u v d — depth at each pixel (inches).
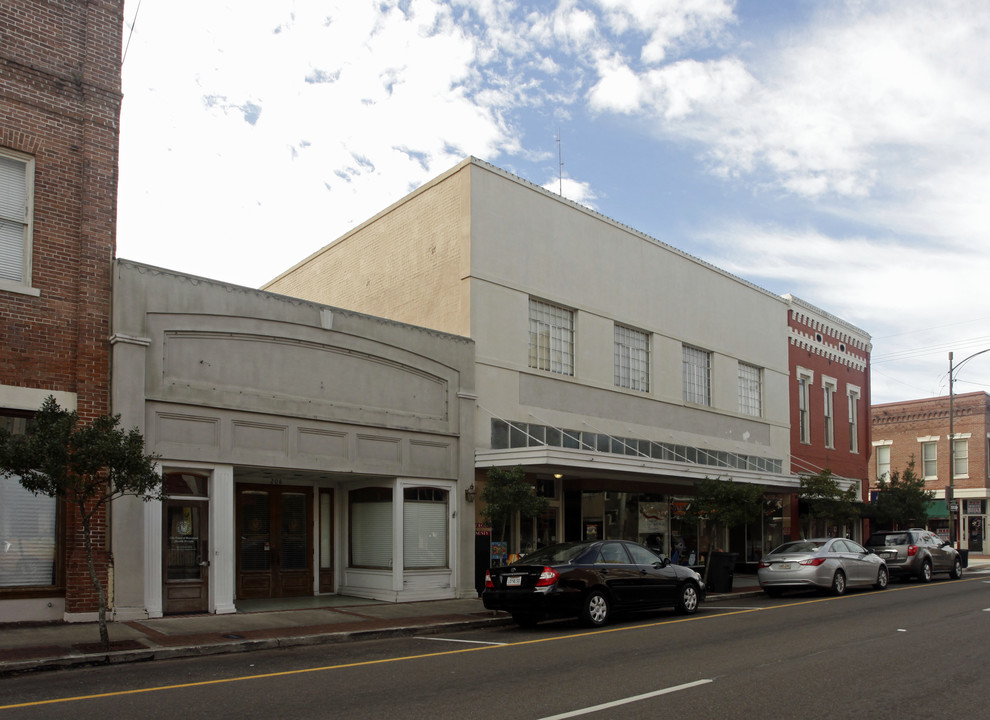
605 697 333.4
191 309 592.4
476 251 799.7
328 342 671.1
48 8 572.1
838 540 870.4
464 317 790.5
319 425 656.4
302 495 722.2
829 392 1397.6
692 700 328.2
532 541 828.0
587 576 575.5
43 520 530.0
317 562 728.3
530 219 863.1
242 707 316.2
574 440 874.1
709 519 888.9
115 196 584.7
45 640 458.3
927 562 1033.5
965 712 309.9
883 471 2016.5
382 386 706.2
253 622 549.6
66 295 552.1
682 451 1031.0
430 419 737.6
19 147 546.3
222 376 604.4
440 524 740.7
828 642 483.8
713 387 1115.3
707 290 1120.8
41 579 525.3
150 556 551.5
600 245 947.3
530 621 610.2
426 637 538.6
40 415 445.4
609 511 920.9
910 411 1983.3
